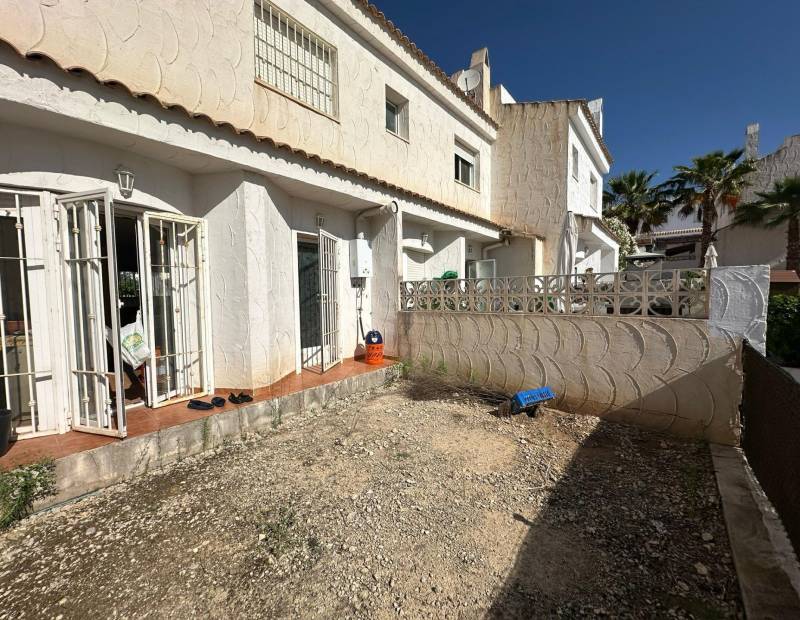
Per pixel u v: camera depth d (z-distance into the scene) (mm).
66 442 3531
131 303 6672
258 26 5746
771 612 2002
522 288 5715
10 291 3664
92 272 3701
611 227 18734
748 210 19000
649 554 2562
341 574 2416
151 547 2689
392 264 7473
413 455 4043
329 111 6863
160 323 4812
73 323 3795
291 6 6051
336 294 6977
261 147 4910
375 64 7750
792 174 19375
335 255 6969
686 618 2066
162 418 4160
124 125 3658
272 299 5461
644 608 2139
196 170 4895
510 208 11711
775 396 2889
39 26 3506
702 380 4324
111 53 4000
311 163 5605
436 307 6930
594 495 3291
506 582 2342
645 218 24234
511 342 5844
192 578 2408
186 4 4664
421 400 5840
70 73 3268
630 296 4801
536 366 5586
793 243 17828
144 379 4699
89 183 3902
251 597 2258
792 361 9109
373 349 7016
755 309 4047
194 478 3605
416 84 8961
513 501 3209
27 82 3068
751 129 22000
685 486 3412
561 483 3490
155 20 4375
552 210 11062
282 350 5859
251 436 4555
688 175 19594
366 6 7160
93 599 2262
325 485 3461
